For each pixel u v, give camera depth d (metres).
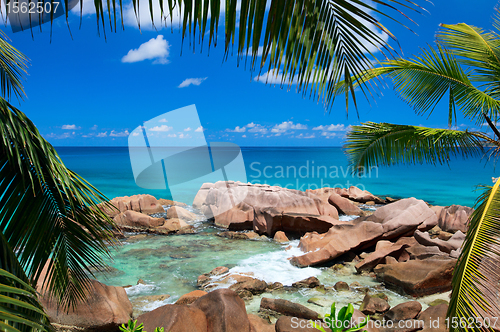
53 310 4.40
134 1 0.98
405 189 28.84
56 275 2.33
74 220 2.30
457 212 10.45
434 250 7.32
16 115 2.01
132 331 2.19
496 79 5.72
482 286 2.54
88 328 4.36
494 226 2.79
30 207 2.12
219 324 3.78
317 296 5.96
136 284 6.61
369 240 8.15
